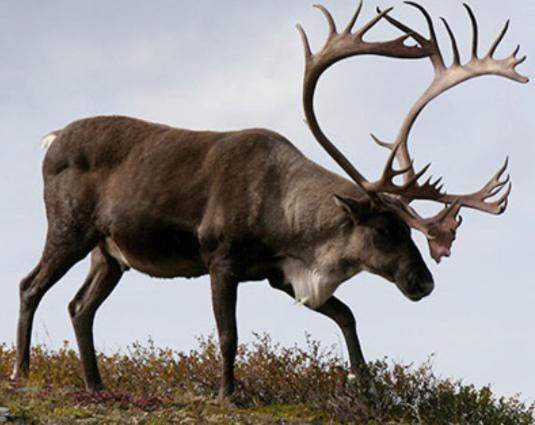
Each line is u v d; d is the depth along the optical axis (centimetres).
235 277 3791
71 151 4028
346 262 3834
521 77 3784
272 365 3928
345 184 3872
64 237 4003
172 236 3884
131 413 3434
